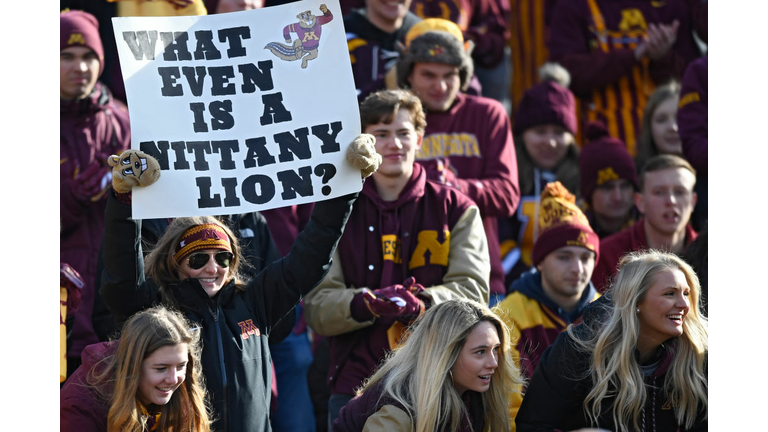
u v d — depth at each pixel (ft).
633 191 82.99
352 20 81.71
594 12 92.12
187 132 46.91
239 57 47.93
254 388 47.52
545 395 47.73
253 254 59.88
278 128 47.47
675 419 48.16
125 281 45.98
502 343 46.93
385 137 60.64
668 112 86.43
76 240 68.95
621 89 91.09
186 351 43.75
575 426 48.14
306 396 66.80
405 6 81.51
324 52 48.03
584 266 63.62
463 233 60.80
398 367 46.37
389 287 56.70
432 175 70.08
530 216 83.25
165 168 46.26
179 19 47.78
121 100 78.33
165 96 47.06
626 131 90.27
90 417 43.04
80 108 71.26
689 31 92.48
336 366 59.67
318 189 47.06
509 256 81.82
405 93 61.82
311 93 47.75
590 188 83.15
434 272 59.93
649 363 48.47
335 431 46.55
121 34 46.98
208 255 47.91
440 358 44.96
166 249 48.44
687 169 75.56
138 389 43.21
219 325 47.75
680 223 74.74
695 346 48.06
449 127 74.18
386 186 61.26
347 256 60.54
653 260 47.85
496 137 74.33
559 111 84.58
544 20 98.68
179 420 44.16
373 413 45.39
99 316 56.39
